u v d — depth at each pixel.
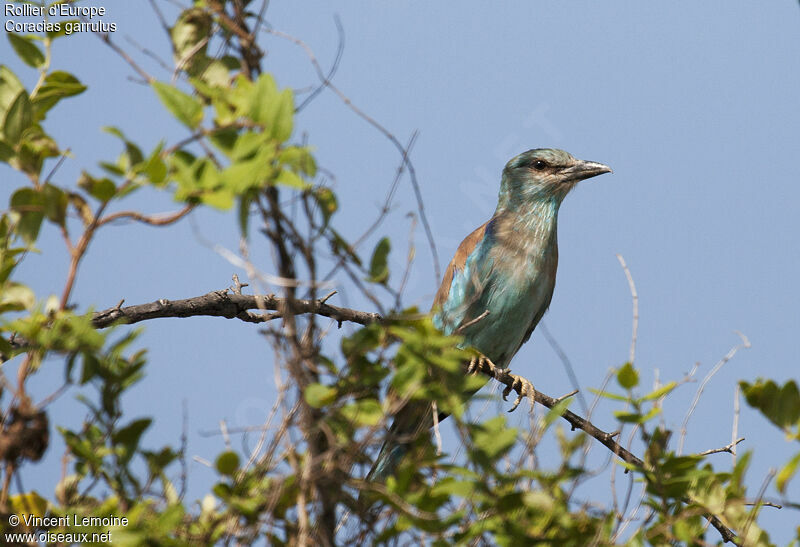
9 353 6.11
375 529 6.09
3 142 6.00
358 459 5.99
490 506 5.79
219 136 5.52
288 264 5.95
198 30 6.46
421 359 5.71
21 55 6.85
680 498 6.44
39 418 5.53
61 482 5.84
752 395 6.21
